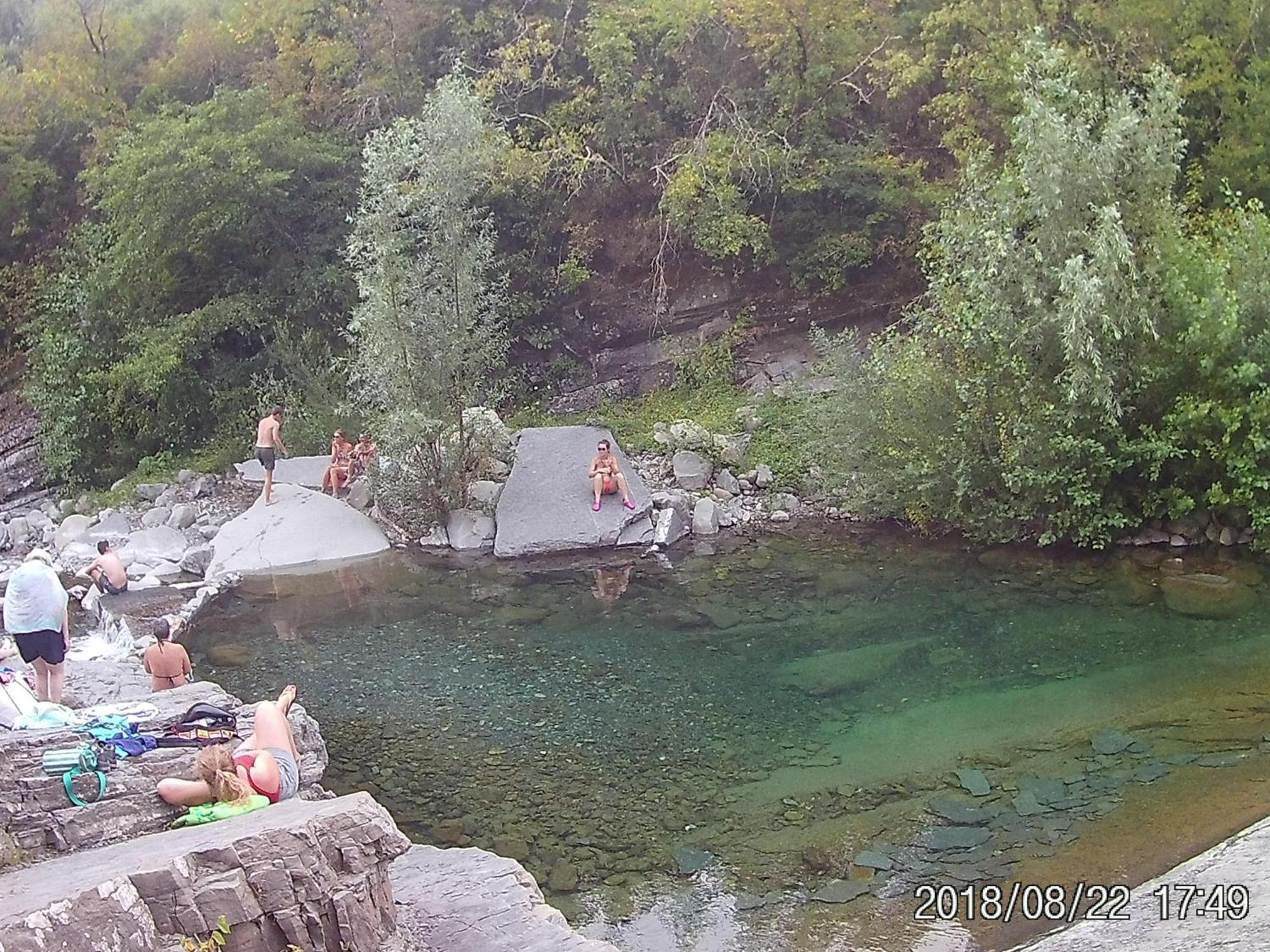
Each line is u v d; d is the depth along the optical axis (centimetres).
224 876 461
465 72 2602
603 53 2403
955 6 2153
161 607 1489
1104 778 855
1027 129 1502
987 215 1567
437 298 1741
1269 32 1967
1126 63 1995
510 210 2488
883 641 1220
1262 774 830
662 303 2458
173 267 2391
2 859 541
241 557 1695
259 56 2852
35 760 629
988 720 988
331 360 2280
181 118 2367
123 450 2389
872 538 1670
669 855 801
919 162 2262
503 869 639
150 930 424
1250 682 1021
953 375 1609
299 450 2162
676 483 1895
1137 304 1447
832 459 1761
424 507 1781
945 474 1588
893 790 871
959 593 1373
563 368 2506
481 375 1877
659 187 2427
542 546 1691
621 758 971
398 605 1468
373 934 498
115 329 2434
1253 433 1420
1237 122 1938
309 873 477
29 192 2861
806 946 672
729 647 1237
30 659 993
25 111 2939
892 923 686
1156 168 1492
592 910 735
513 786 929
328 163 2445
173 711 773
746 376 2361
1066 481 1500
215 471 2145
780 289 2400
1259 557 1429
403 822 876
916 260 2272
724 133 2352
